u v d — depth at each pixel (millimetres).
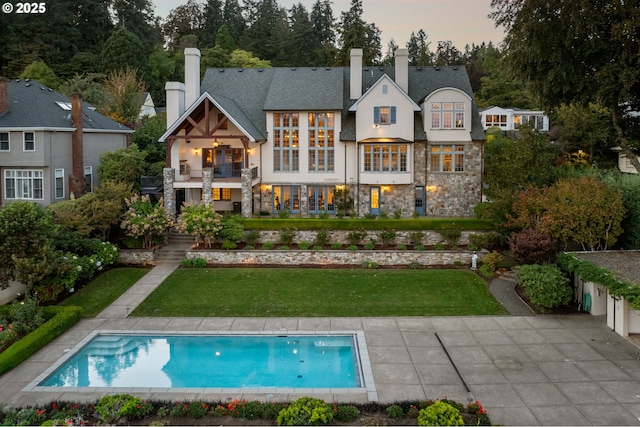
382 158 34812
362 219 30859
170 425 12820
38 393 14531
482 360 16750
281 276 26625
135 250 29234
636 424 12695
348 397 14156
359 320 20750
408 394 14383
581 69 26578
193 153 36500
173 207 33438
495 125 59281
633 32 23891
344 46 66250
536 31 26297
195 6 90750
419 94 37719
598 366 16203
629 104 28594
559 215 23609
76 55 63406
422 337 18828
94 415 13352
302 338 19125
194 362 17297
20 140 32500
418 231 30188
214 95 36375
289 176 35969
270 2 90875
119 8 74562
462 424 12156
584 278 20062
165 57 73438
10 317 20031
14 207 20953
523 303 22562
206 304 22703
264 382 15625
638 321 18875
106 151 36875
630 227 24656
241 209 36469
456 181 35375
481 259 27953
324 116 35562
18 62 57969
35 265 20156
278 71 38875
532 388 14734
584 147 43281
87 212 28047
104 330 19625
